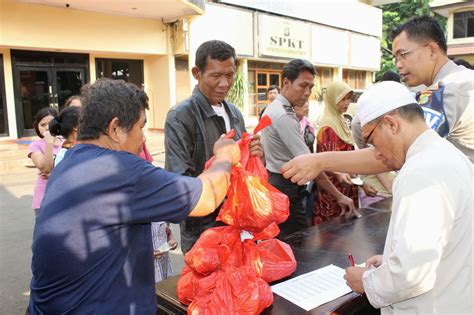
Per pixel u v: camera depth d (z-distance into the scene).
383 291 1.16
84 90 1.22
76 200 1.09
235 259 1.43
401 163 1.27
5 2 8.91
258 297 1.28
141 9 10.52
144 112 1.24
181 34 11.65
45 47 9.65
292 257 1.59
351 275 1.36
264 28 13.83
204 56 2.02
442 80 1.83
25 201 5.61
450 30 19.11
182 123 1.98
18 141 9.68
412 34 1.89
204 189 1.23
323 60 16.77
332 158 1.76
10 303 2.87
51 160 2.96
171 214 1.16
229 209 1.46
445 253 1.15
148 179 1.13
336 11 17.16
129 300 1.16
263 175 1.64
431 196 1.08
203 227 2.02
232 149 1.45
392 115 1.21
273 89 6.75
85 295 1.10
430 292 1.17
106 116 1.15
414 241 1.07
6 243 4.01
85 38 10.27
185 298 1.42
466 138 1.82
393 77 3.71
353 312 1.40
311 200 2.90
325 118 2.93
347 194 2.87
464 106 1.77
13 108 9.96
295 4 14.97
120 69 11.88
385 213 2.43
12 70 9.85
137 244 1.19
